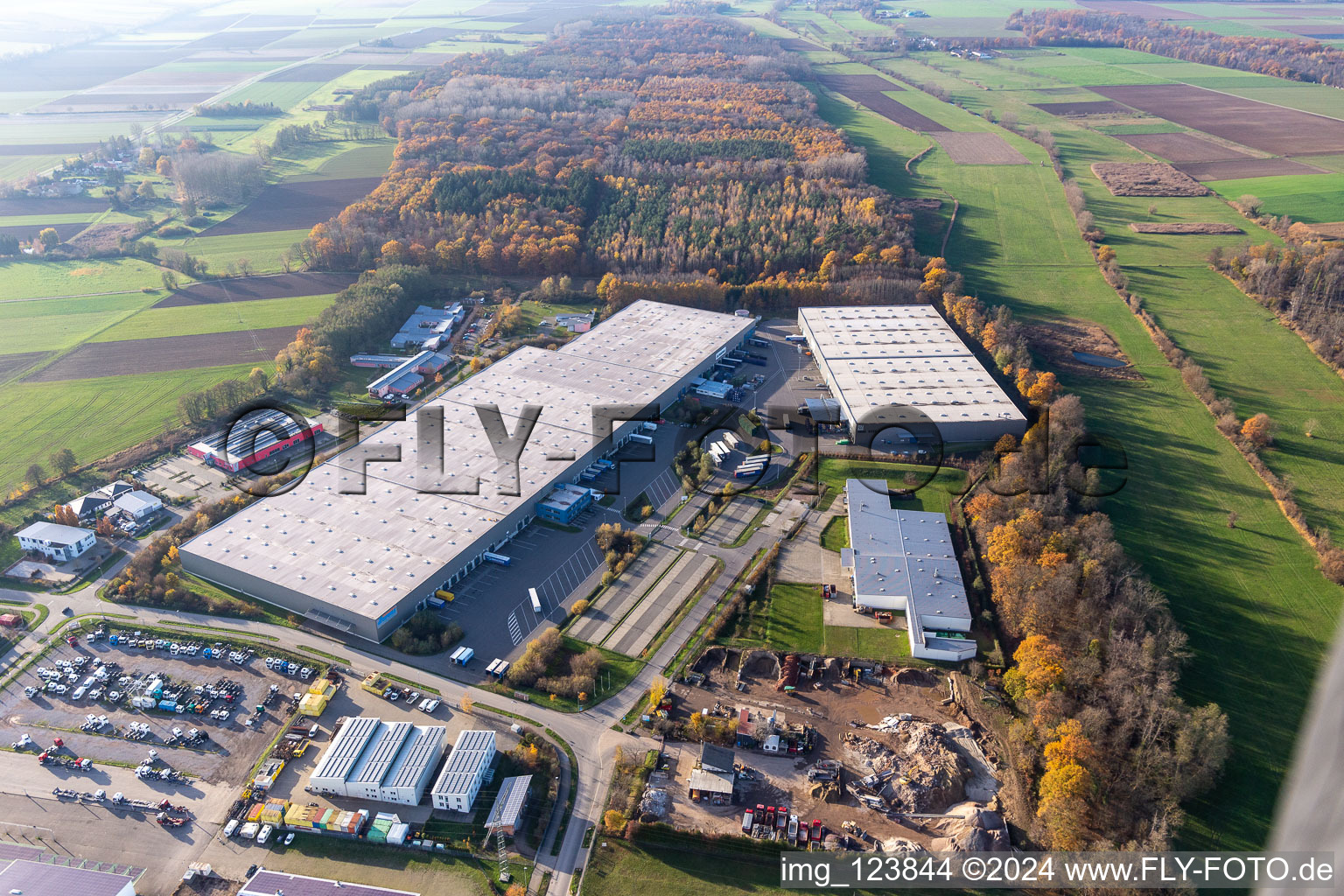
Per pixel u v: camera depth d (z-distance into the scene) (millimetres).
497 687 190375
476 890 148750
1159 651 184500
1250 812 157375
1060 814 149625
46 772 171625
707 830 157625
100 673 194250
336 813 160875
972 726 179500
